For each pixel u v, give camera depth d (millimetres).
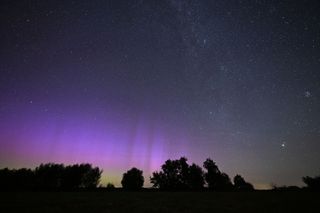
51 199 29406
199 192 45125
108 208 21109
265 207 21016
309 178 47250
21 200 28016
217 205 23281
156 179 61406
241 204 23844
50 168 56812
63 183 56688
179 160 62438
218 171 60688
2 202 25750
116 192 45438
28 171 55000
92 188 55750
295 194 34156
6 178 52406
